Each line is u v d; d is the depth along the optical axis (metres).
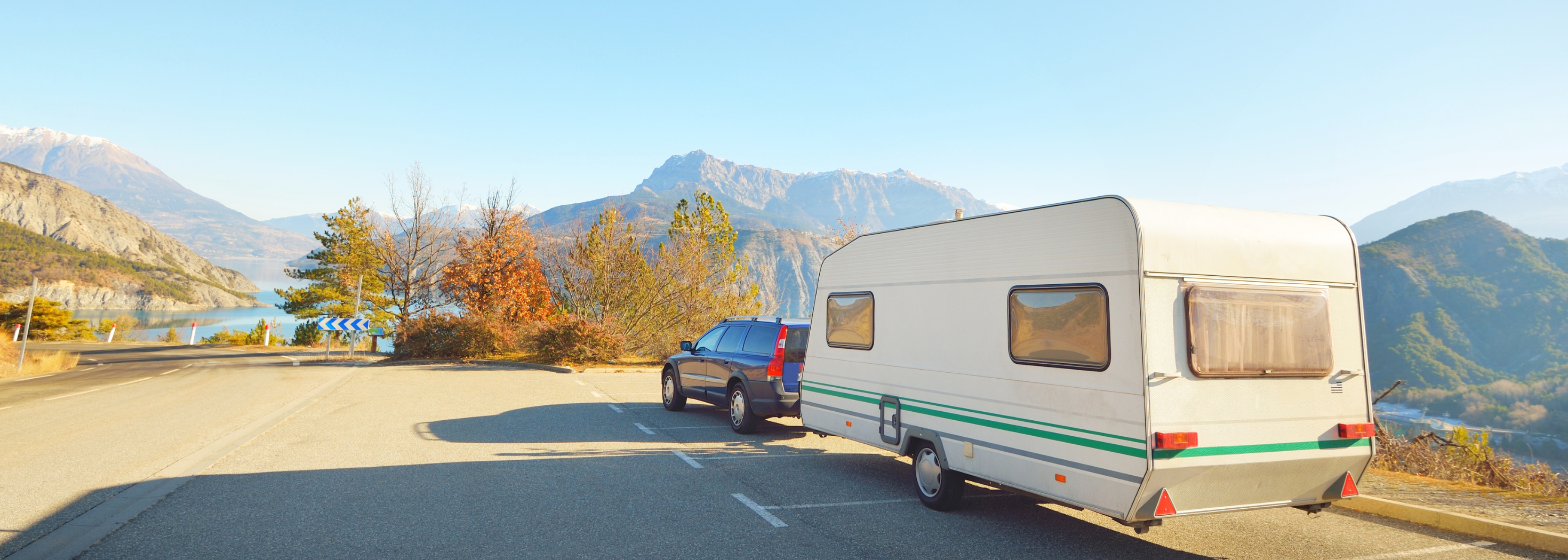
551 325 22.94
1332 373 5.47
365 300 41.50
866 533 5.76
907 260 7.13
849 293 8.02
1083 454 5.16
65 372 26.89
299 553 4.87
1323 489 5.50
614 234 27.89
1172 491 4.85
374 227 38.72
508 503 6.31
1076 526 6.11
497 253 31.62
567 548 5.14
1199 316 5.00
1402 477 8.12
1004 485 5.80
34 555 4.71
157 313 188.00
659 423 11.21
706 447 9.31
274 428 10.24
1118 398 4.93
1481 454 8.46
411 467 7.74
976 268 6.28
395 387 16.20
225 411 12.20
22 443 9.03
